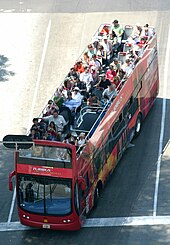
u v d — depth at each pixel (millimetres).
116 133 67812
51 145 58219
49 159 58812
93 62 73812
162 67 83750
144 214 63219
